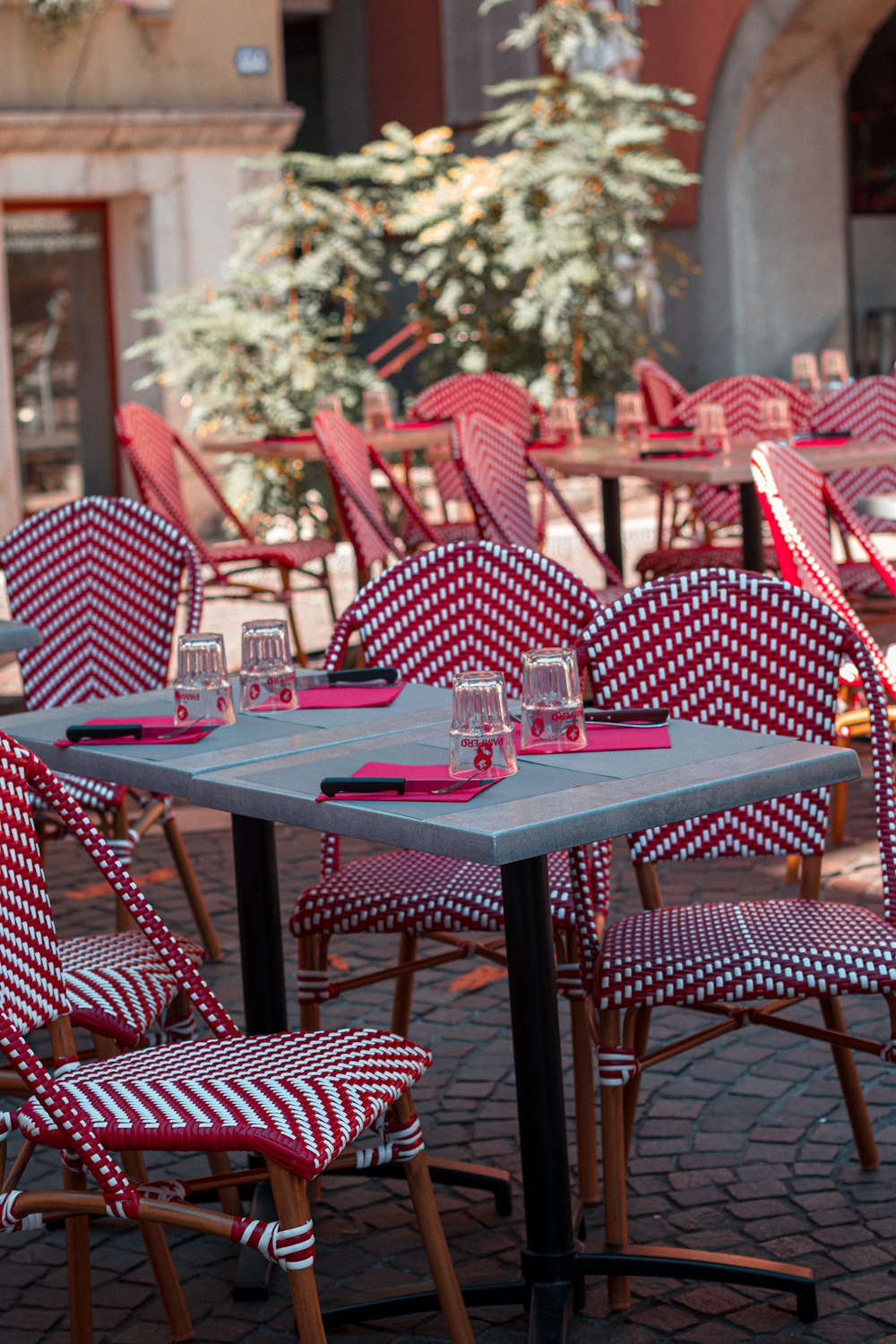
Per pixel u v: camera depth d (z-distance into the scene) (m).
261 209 10.30
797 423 7.61
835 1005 3.14
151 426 7.21
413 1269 2.95
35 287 12.06
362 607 3.53
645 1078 3.67
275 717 2.97
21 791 2.38
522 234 10.39
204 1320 2.84
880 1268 2.86
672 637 3.10
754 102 13.98
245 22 12.36
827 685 3.08
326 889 3.18
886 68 15.80
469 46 15.09
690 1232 3.01
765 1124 3.42
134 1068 2.40
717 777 2.38
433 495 11.54
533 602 3.53
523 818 2.20
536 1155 2.73
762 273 14.29
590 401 10.75
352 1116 2.23
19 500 12.05
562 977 3.11
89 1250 2.87
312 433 7.60
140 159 11.99
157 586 4.24
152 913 2.47
